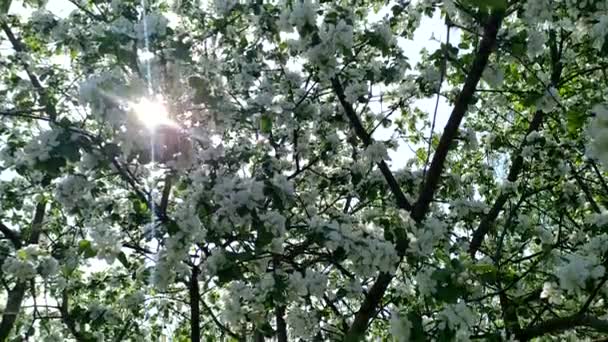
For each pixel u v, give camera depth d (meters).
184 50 4.34
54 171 3.73
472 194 7.07
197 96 4.40
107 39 4.20
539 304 4.96
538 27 4.91
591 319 4.09
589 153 2.98
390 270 3.88
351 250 3.90
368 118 6.36
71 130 3.78
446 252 4.81
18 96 6.18
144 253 4.46
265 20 5.55
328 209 6.23
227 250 4.13
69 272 5.38
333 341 4.83
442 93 6.09
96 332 6.33
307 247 4.62
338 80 5.63
